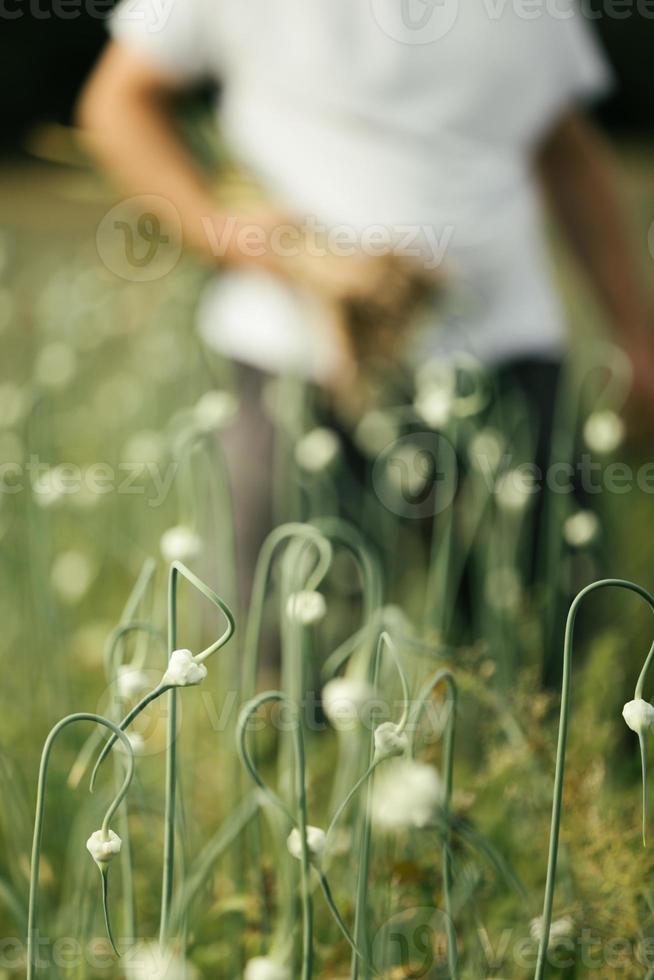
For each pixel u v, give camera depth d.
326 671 1.61
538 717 1.86
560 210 3.46
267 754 2.30
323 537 1.62
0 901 1.88
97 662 2.91
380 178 3.05
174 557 1.86
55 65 15.00
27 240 8.52
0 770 1.68
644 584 3.40
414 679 1.94
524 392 3.09
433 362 2.74
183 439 1.96
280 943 1.49
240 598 2.91
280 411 2.89
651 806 1.73
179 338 4.51
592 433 2.48
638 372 3.24
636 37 16.22
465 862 1.68
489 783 1.90
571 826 1.65
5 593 2.92
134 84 3.09
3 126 15.02
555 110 3.27
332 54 2.99
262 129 3.11
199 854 1.92
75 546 3.64
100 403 4.93
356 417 2.98
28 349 4.68
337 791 1.82
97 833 1.14
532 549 2.95
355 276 2.75
